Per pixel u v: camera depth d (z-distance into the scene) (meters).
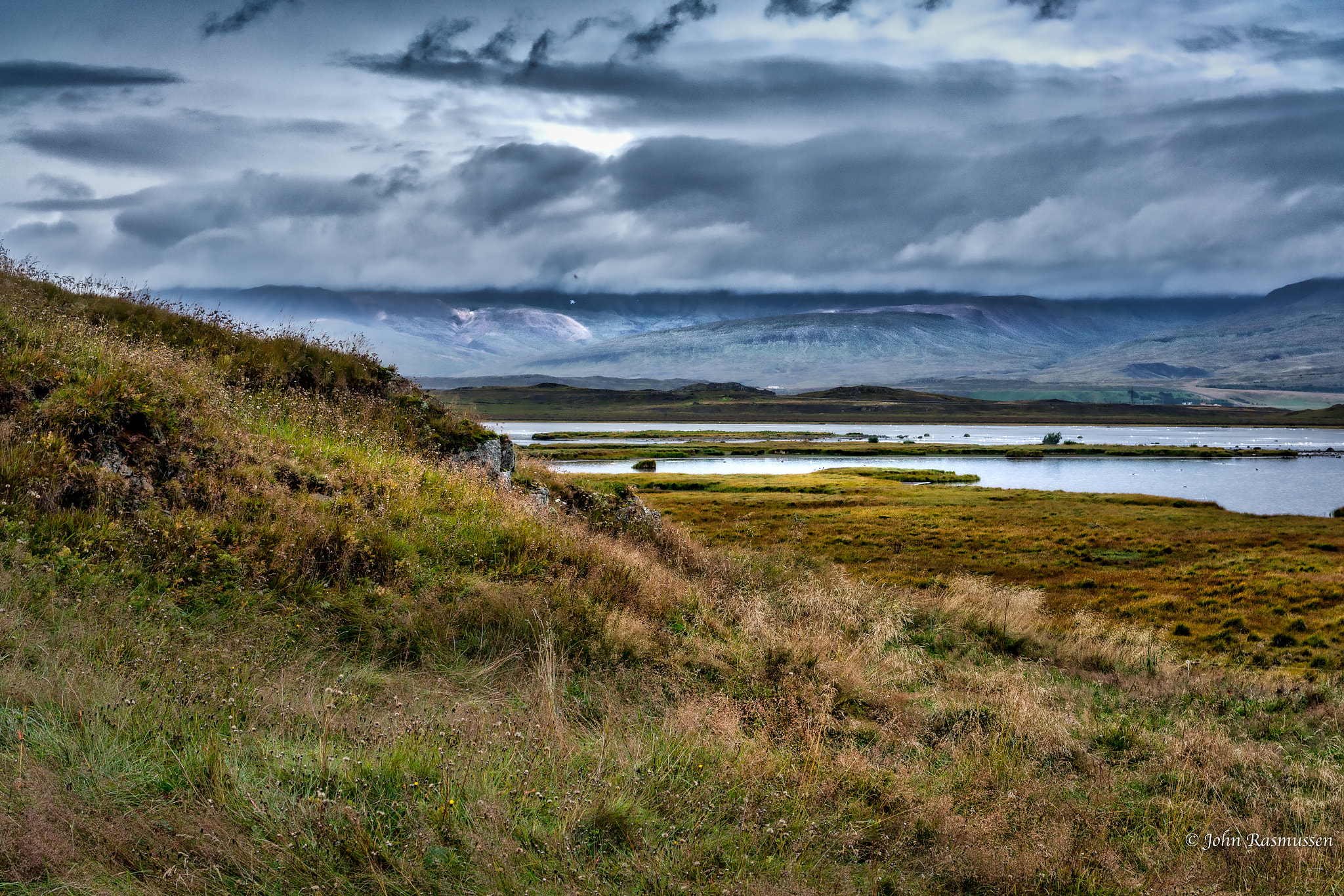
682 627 10.58
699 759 6.47
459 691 7.66
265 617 8.16
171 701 5.89
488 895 4.42
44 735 5.16
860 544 38.88
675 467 108.56
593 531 15.76
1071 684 12.05
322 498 11.09
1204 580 29.48
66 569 7.91
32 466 9.04
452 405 19.11
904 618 14.31
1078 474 100.88
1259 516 52.56
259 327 18.09
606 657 8.95
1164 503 61.09
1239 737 9.51
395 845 4.73
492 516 12.59
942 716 8.71
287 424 13.83
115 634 6.86
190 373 13.23
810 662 9.59
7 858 4.05
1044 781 7.20
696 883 4.77
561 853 4.91
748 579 15.30
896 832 5.84
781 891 4.72
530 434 185.50
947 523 47.03
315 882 4.34
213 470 10.59
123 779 4.97
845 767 6.71
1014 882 5.29
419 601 9.28
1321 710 11.14
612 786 5.73
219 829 4.54
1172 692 11.76
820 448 141.25
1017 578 30.39
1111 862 5.62
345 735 6.06
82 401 10.21
